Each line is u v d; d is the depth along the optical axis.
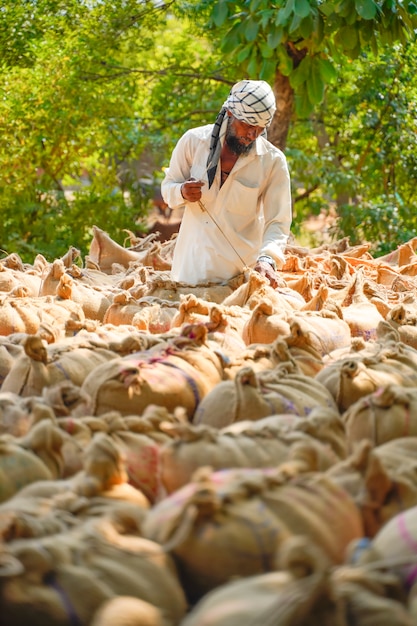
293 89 13.67
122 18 16.25
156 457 3.57
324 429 3.60
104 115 16.09
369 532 3.06
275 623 2.37
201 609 2.51
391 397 4.09
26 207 15.25
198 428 3.45
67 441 3.53
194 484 2.90
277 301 6.60
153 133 17.39
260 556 2.75
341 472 3.20
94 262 9.37
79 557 2.62
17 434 3.88
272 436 3.52
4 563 2.49
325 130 18.34
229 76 17.27
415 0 12.09
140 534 2.88
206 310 6.07
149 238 11.03
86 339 5.02
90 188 16.70
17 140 15.35
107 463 3.16
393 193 17.97
